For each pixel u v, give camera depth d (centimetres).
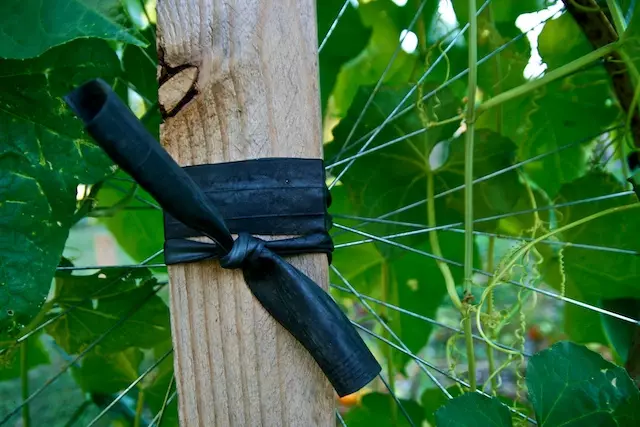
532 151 99
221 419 57
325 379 57
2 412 111
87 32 62
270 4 56
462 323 73
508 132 100
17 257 68
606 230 89
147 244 105
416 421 106
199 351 57
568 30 91
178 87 56
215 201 56
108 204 101
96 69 72
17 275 68
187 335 58
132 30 62
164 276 113
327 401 57
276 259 54
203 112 56
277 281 55
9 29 62
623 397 65
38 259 69
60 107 71
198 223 50
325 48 98
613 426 65
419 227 88
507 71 97
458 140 90
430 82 90
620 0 84
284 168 56
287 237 56
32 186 69
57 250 69
